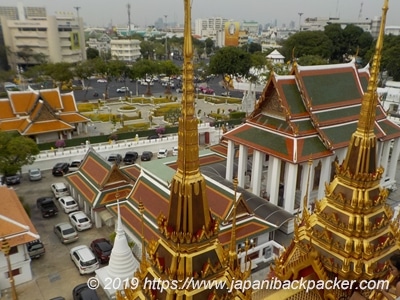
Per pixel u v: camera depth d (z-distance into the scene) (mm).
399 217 21484
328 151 39719
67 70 110438
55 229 38531
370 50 120500
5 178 51125
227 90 122875
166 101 109312
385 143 47531
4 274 30359
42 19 174500
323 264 18641
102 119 86250
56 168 54344
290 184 38594
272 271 21719
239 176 45156
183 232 12445
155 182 35375
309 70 42938
